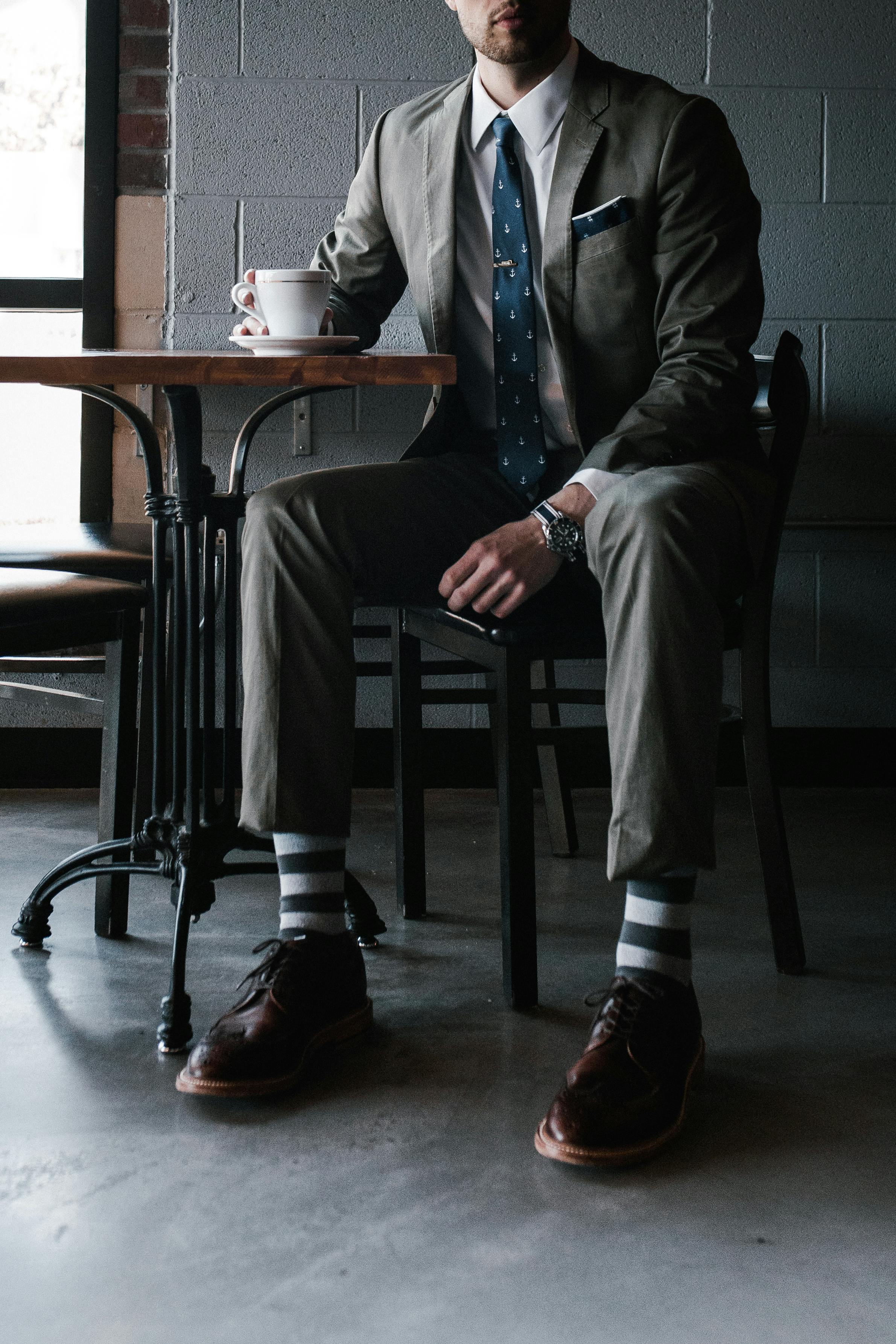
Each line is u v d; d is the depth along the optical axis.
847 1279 0.96
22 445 2.88
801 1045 1.42
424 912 1.92
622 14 2.76
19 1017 1.47
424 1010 1.51
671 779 1.20
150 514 1.50
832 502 2.85
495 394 1.63
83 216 2.78
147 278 2.80
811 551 2.87
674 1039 1.21
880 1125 1.22
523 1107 1.25
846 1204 1.07
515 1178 1.11
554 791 2.30
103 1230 1.01
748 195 1.56
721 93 2.78
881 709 2.90
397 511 1.45
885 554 2.87
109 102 2.75
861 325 2.83
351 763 1.36
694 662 1.22
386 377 1.28
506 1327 0.89
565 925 1.88
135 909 1.94
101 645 2.79
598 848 2.39
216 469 2.83
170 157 2.77
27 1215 1.03
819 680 2.89
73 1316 0.90
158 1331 0.88
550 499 1.43
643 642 1.22
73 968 1.64
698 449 1.42
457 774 2.89
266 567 1.36
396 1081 1.31
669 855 1.20
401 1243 1.00
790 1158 1.15
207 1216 1.04
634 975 1.23
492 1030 1.45
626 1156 1.12
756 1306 0.92
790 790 2.88
